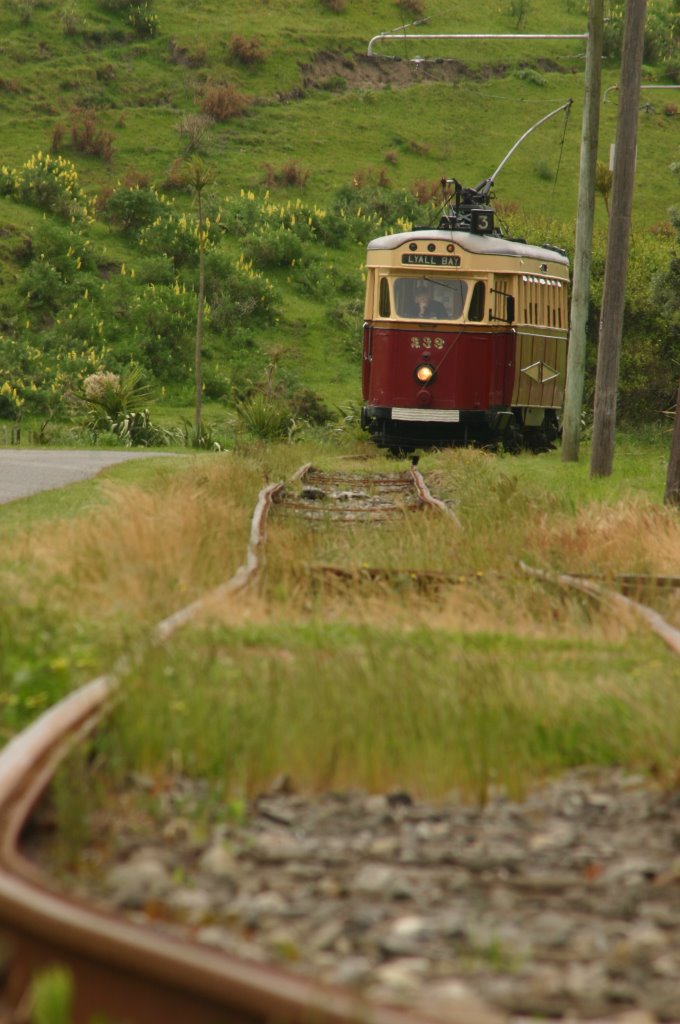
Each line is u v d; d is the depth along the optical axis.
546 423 119.88
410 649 26.55
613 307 84.19
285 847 16.44
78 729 19.22
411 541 46.81
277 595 36.09
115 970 10.59
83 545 39.12
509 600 35.41
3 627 25.33
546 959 13.10
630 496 64.31
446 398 100.75
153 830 16.89
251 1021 9.92
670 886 15.52
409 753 19.66
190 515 45.53
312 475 85.94
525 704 22.16
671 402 165.88
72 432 155.38
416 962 12.80
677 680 24.58
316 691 21.81
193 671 22.78
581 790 19.88
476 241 101.75
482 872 15.98
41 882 12.21
